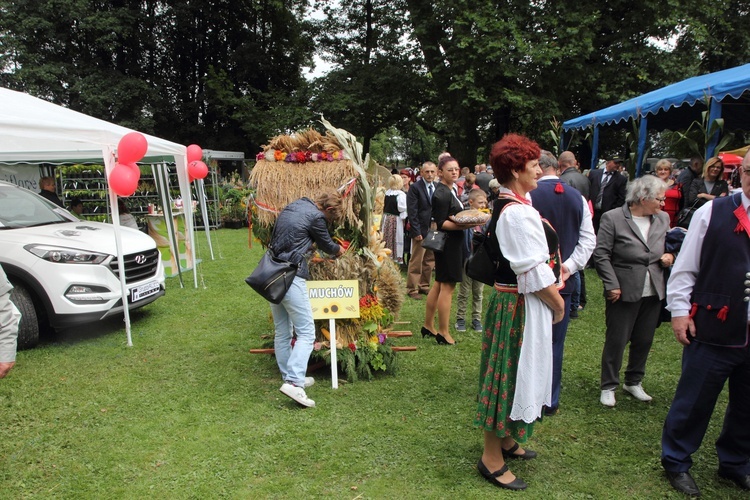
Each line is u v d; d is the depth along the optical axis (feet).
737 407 8.68
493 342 8.35
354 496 8.46
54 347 16.05
